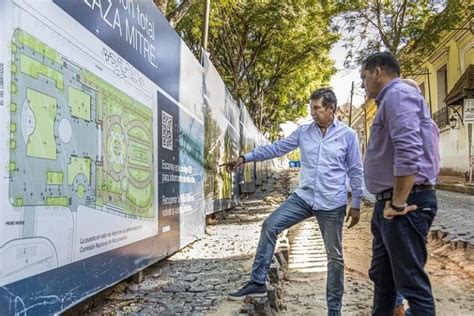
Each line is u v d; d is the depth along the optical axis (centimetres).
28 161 252
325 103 390
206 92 814
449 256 671
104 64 357
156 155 493
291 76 2739
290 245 772
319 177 387
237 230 812
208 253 605
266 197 1445
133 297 402
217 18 1727
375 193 304
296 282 554
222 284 447
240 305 378
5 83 235
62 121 290
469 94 1702
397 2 1939
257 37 2216
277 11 1959
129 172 409
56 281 277
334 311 383
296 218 398
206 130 813
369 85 303
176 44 586
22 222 245
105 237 351
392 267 286
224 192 1030
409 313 349
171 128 558
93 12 338
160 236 502
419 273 277
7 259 232
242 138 1464
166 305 380
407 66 1923
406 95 277
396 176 271
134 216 419
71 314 331
